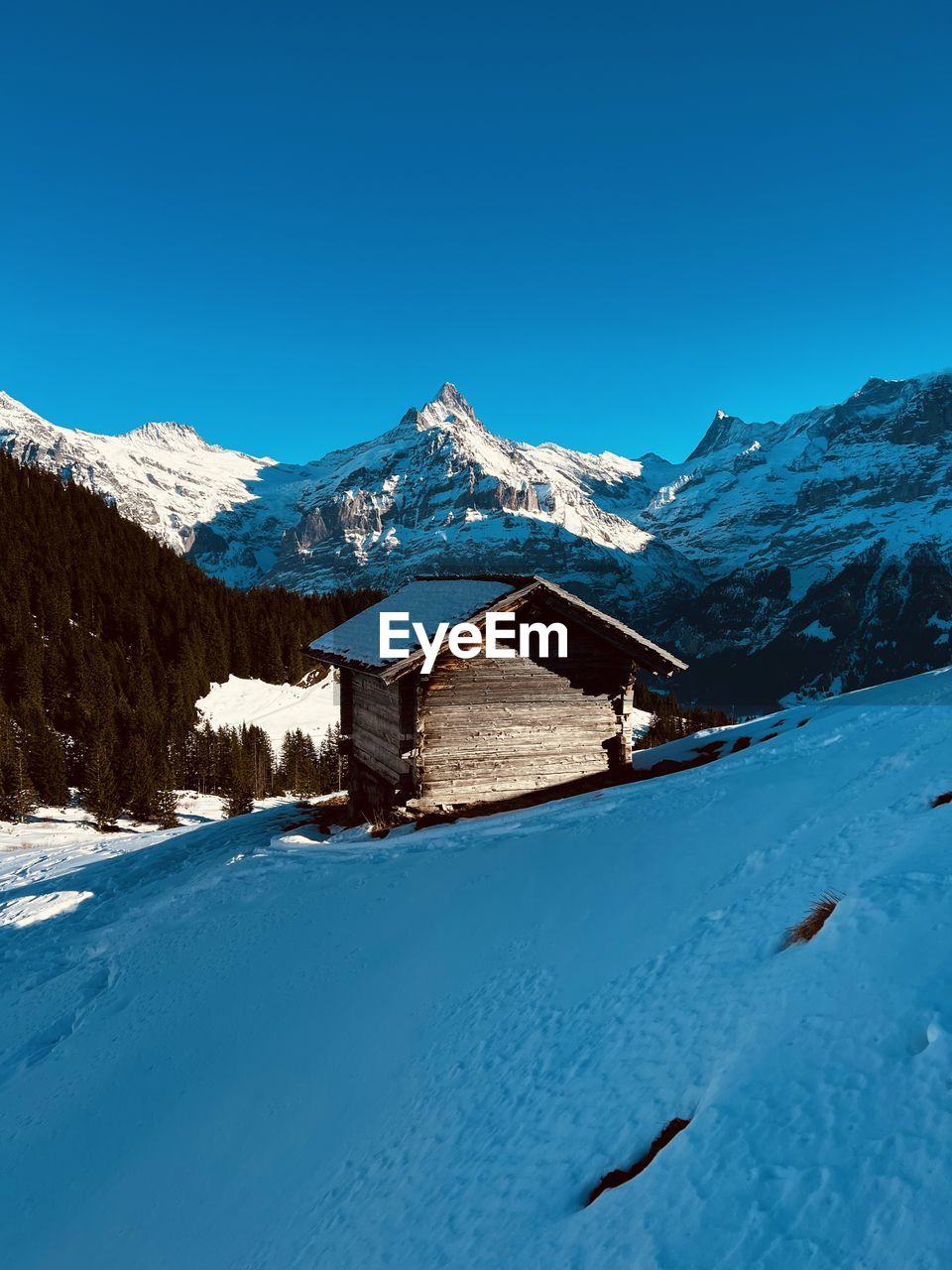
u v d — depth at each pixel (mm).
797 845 9219
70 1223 7512
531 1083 6328
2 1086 11102
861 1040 4434
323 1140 7262
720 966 6617
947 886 5605
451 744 21016
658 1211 3982
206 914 16406
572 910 10391
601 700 22141
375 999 10016
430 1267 4617
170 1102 9352
